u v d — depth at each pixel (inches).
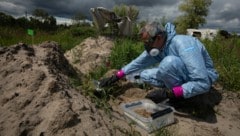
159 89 144.9
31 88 108.0
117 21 311.1
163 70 125.7
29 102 102.2
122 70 150.9
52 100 101.5
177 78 126.7
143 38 127.9
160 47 129.3
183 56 122.0
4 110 100.1
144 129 111.5
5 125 93.0
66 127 90.1
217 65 211.9
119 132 103.0
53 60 148.8
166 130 106.8
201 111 137.4
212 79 133.7
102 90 138.1
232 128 129.0
